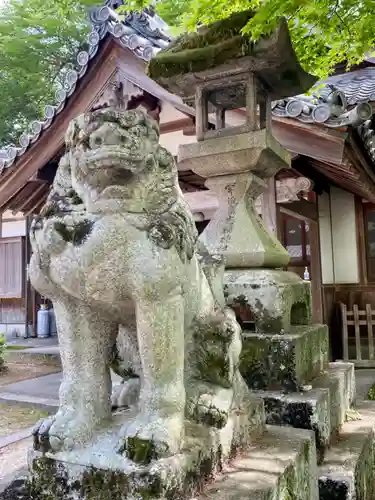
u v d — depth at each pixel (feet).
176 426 4.68
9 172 23.65
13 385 19.81
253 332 8.34
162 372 4.73
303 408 7.16
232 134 8.86
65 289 4.87
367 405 10.60
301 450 5.86
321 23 9.73
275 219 18.29
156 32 19.86
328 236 25.44
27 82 44.19
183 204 5.30
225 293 8.50
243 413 5.88
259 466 5.20
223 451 5.20
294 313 9.66
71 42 43.75
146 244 4.60
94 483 4.42
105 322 5.14
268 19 7.59
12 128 47.37
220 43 8.14
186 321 5.47
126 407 5.88
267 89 9.19
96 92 20.74
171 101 18.98
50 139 22.21
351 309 24.79
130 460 4.35
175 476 4.28
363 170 16.29
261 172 9.33
